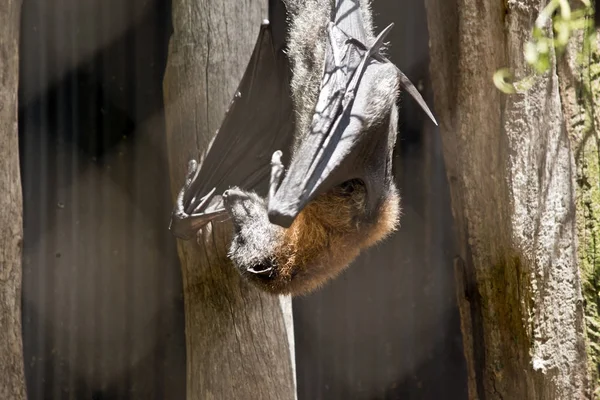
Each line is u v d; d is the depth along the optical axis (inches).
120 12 890.1
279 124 604.1
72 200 874.1
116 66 890.1
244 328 652.1
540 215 626.5
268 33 590.6
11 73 665.6
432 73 697.0
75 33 876.6
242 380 648.4
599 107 670.5
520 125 626.5
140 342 884.6
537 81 627.8
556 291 625.6
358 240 539.5
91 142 882.8
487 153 649.6
